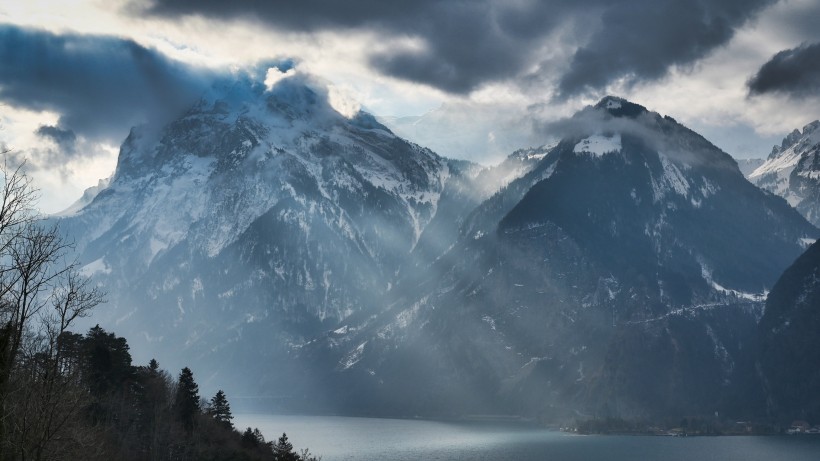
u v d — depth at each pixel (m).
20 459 92.75
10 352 91.81
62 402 100.31
